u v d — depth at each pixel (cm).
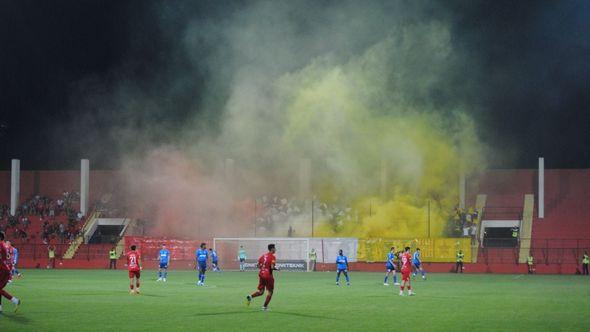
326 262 6488
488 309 2453
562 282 4478
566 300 2891
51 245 6769
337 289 3619
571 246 6869
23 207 7744
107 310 2333
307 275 5475
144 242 6925
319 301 2784
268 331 1827
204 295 3061
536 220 7212
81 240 7219
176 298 2881
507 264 6272
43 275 5088
